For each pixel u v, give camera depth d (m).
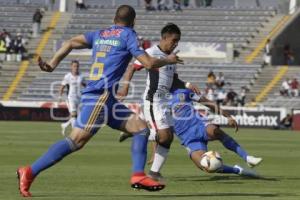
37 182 33.56
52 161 26.66
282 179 36.88
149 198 27.80
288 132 96.94
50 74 133.75
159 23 144.25
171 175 38.34
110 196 28.44
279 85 127.56
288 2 142.75
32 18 148.38
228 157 52.16
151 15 145.38
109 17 147.12
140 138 26.52
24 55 139.50
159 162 32.97
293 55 137.12
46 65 27.06
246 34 139.75
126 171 39.72
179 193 30.16
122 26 26.94
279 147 64.31
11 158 47.62
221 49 134.12
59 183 33.31
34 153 52.00
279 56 137.25
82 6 149.25
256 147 64.19
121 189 31.25
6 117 117.31
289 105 121.62
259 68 131.12
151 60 25.97
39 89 133.12
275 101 123.50
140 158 26.44
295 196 29.41
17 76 134.75
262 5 144.88
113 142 67.50
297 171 41.50
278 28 138.88
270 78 129.38
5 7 150.00
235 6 145.75
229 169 36.75
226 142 37.09
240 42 138.50
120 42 26.48
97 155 51.53
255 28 140.25
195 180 35.97
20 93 133.00
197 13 144.50
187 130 35.81
